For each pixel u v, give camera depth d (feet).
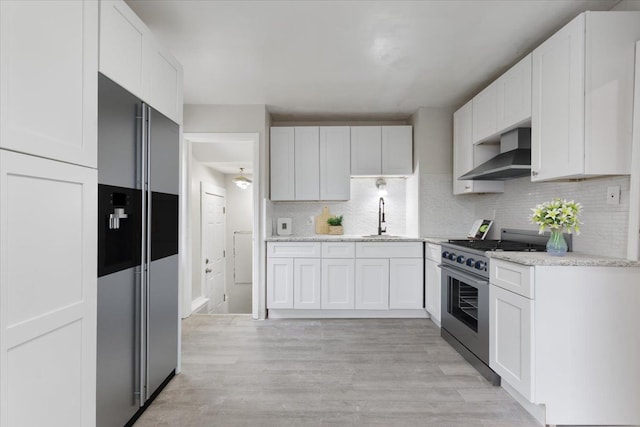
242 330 11.91
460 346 9.82
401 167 14.23
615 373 6.49
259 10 7.23
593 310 6.50
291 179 14.16
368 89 11.76
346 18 7.57
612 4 7.07
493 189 11.44
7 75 3.74
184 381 8.16
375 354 9.84
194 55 9.27
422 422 6.61
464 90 11.91
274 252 13.20
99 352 5.34
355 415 6.83
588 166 6.61
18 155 3.87
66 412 4.61
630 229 6.64
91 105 5.06
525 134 9.16
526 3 7.06
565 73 7.01
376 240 13.08
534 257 7.04
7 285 3.75
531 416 6.81
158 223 7.31
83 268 4.92
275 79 10.89
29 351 4.04
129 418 6.22
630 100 6.59
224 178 20.38
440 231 13.56
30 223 4.05
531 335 6.50
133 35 6.21
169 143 7.84
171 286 8.05
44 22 4.22
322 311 13.32
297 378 8.36
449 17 7.55
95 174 5.16
